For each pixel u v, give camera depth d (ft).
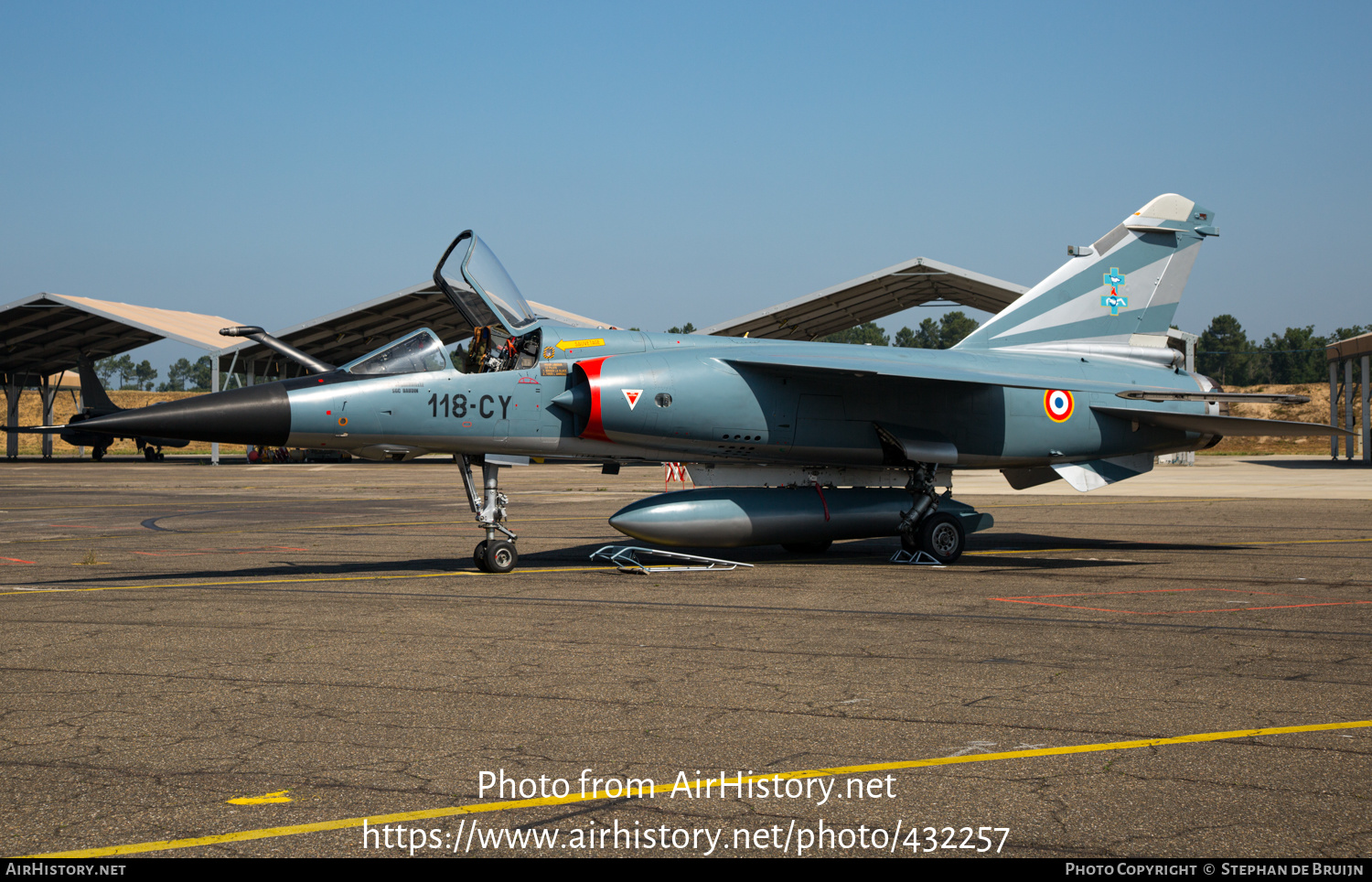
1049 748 14.79
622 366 35.68
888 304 146.51
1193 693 18.02
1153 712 16.75
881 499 40.09
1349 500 72.95
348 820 12.11
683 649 21.80
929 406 39.91
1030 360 44.24
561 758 14.37
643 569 34.40
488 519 35.32
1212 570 35.68
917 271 121.70
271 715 16.44
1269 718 16.39
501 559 34.68
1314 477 104.12
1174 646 22.15
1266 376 474.08
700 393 36.32
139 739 15.15
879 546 44.45
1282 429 40.19
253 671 19.61
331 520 57.98
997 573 35.06
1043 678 19.11
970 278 119.14
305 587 30.96
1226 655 21.18
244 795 12.87
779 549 43.21
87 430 29.96
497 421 34.76
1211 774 13.70
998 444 40.96
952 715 16.56
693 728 15.78
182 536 48.16
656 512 36.22
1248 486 89.30
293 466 143.54
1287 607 27.55
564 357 36.19
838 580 33.06
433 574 34.42
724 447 37.68
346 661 20.52
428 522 55.98
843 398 38.70
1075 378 43.86
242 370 157.28
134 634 23.29
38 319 142.51
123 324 134.72
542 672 19.52
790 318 136.87
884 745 14.96
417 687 18.33
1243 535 48.70
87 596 29.22
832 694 17.85
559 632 23.66
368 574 34.37
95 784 13.23
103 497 79.20
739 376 37.17
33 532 50.26
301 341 141.18
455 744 14.96
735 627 24.41
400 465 147.02
